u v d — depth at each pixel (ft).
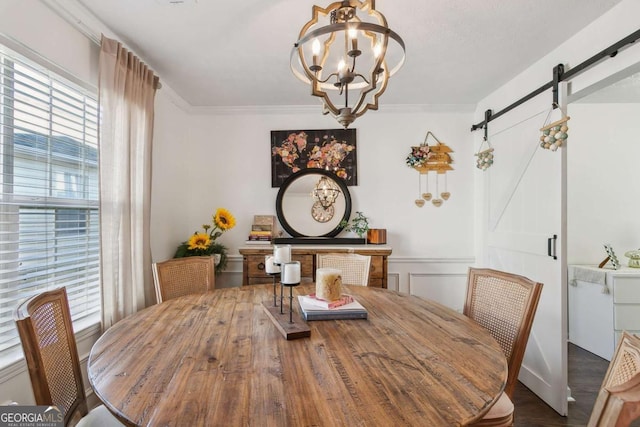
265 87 9.00
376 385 2.76
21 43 4.65
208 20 5.88
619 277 8.76
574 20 5.91
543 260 7.22
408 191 10.70
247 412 2.38
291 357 3.31
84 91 6.00
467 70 8.02
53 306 3.73
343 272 7.70
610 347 8.87
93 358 3.30
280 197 10.50
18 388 4.53
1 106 4.62
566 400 6.54
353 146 10.68
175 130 9.70
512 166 8.42
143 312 4.86
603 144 10.39
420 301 5.65
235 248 10.64
